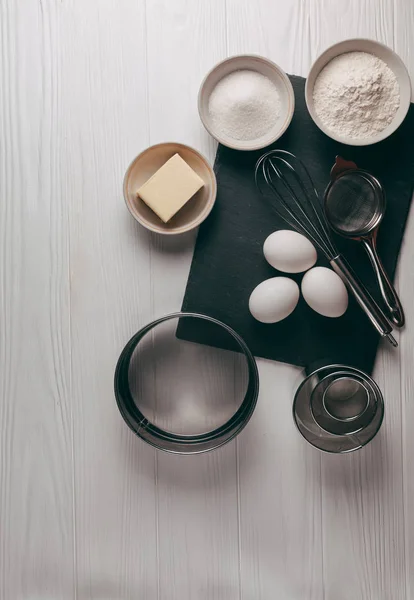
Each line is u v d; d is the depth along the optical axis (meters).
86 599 0.89
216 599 0.89
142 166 0.87
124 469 0.90
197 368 0.90
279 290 0.83
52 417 0.90
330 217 0.86
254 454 0.90
